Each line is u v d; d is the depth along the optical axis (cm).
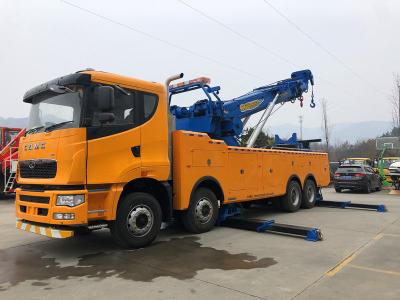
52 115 663
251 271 553
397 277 525
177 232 841
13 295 468
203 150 823
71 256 650
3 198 1730
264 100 1169
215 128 1003
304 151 1300
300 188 1216
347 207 1258
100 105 620
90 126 625
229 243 733
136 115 698
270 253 655
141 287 490
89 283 509
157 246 712
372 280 512
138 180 705
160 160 730
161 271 557
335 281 508
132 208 682
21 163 707
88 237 814
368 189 1962
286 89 1219
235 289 480
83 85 631
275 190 1076
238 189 923
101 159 635
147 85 725
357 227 896
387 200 1571
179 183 769
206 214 838
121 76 689
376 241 746
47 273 555
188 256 638
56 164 617
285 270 557
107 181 640
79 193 603
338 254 646
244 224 870
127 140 675
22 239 801
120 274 545
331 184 2616
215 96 987
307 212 1168
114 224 668
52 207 602
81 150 610
